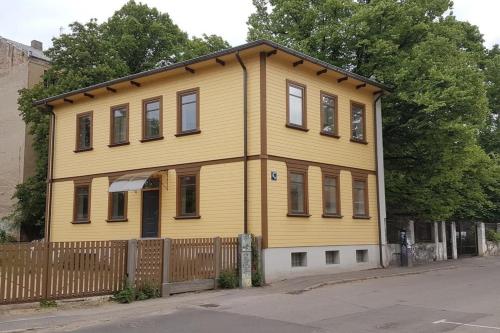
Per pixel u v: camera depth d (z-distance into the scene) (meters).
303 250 20.47
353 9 27.92
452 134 26.14
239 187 19.88
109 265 14.17
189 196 21.59
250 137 19.80
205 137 21.27
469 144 27.12
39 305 12.85
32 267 12.75
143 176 21.89
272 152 19.70
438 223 31.44
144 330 10.55
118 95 24.91
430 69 25.30
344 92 23.77
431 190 29.38
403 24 27.23
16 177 40.59
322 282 18.25
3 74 43.00
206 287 16.50
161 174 22.52
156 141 23.03
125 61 37.91
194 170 21.44
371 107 25.41
